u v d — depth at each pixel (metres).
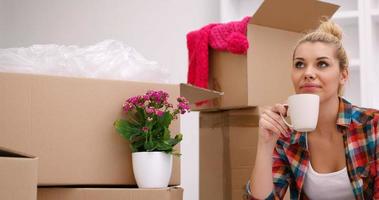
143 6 2.84
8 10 2.99
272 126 1.43
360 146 1.44
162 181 1.34
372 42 2.34
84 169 1.34
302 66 1.42
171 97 1.45
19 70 1.37
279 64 1.78
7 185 0.86
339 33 1.51
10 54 1.39
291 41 1.82
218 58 1.83
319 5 1.76
